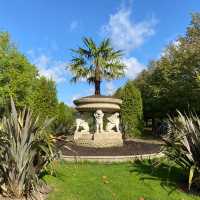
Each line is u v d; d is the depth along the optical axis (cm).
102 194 612
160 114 3159
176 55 2338
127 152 976
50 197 579
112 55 1456
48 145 577
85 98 1212
